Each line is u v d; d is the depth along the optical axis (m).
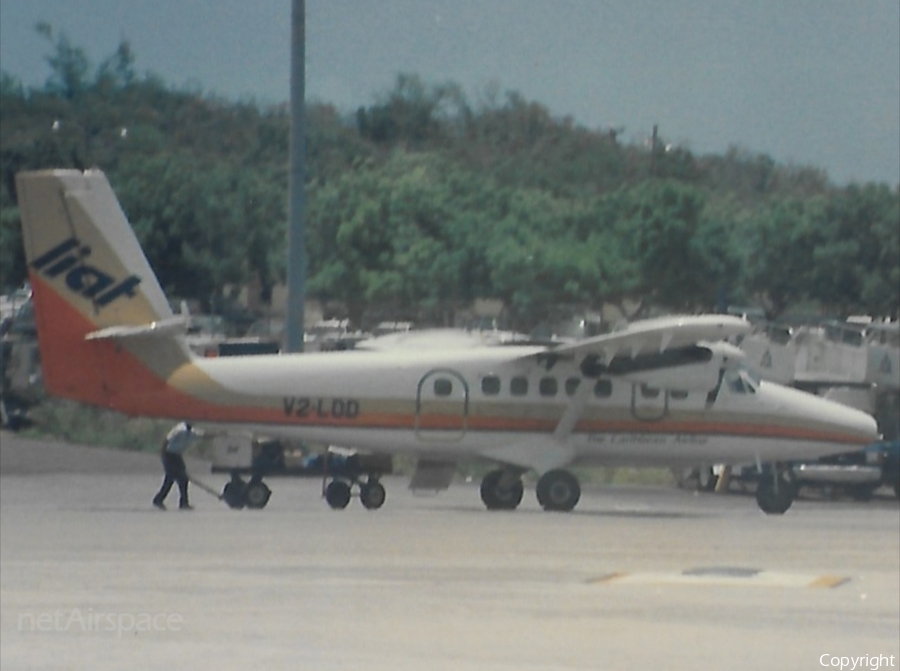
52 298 94.31
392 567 60.88
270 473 104.31
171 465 93.50
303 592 53.38
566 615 48.75
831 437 103.88
